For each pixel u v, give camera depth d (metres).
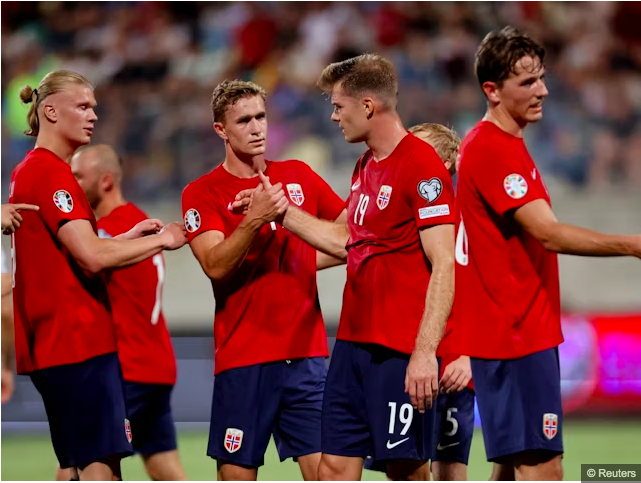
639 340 34.81
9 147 51.41
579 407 34.62
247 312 16.73
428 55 54.94
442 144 17.91
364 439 15.69
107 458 16.50
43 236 16.14
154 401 20.88
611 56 55.25
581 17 57.53
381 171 15.27
